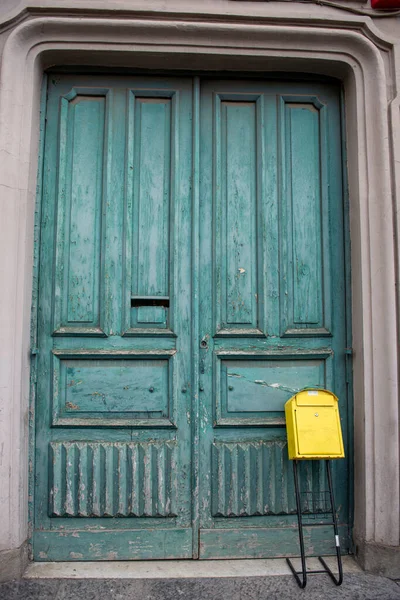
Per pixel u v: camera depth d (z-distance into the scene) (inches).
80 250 114.3
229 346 114.0
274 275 116.3
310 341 115.4
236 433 113.0
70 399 111.7
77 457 110.3
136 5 108.2
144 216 115.5
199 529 110.7
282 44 113.0
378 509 106.7
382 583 101.7
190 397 112.3
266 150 118.6
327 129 119.3
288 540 111.4
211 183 117.1
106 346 112.4
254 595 97.2
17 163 107.1
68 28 109.1
